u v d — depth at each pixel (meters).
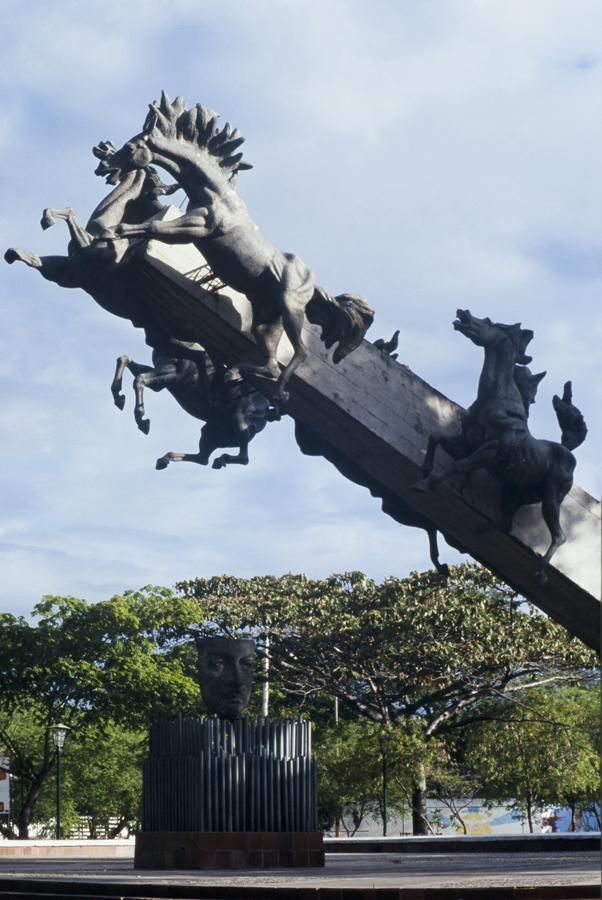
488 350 35.28
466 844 56.66
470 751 92.69
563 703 97.31
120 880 23.66
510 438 34.66
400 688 86.94
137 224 33.66
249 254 34.19
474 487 36.84
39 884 23.16
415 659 83.25
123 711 82.56
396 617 81.50
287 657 85.75
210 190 34.38
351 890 19.75
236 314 35.75
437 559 39.72
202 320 36.19
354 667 84.06
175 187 36.00
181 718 32.59
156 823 32.41
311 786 32.31
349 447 37.72
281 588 89.50
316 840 31.98
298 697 94.25
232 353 36.94
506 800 107.75
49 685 82.44
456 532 38.91
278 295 34.16
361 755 88.75
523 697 91.06
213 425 38.25
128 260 34.94
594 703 98.44
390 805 103.19
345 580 87.81
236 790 31.56
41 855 58.78
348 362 36.31
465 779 103.25
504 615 81.94
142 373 37.47
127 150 34.19
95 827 112.38
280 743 32.38
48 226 33.94
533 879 22.88
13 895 22.47
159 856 31.62
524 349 35.56
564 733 91.19
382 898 19.59
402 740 83.25
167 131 34.53
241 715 34.59
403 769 85.00
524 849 54.94
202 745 31.44
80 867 33.75
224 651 34.59
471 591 82.75
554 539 36.19
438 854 49.41
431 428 36.91
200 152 34.88
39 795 99.81
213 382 37.97
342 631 82.50
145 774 32.81
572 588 38.59
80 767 102.38
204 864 30.75
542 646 81.44
